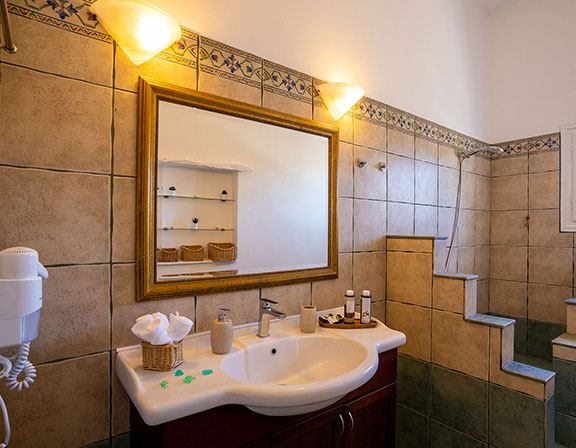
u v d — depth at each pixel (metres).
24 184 0.95
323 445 1.16
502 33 2.74
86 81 1.05
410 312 1.88
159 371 1.00
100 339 1.07
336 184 1.69
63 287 1.01
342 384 0.97
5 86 0.93
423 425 1.83
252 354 1.22
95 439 1.05
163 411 0.80
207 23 1.30
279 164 1.50
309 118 1.62
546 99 2.50
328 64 1.70
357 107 1.82
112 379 1.08
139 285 1.12
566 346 1.80
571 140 2.38
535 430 1.45
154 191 1.15
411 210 2.10
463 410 1.67
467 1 2.59
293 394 0.90
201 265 1.28
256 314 1.42
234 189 1.37
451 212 2.39
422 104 2.19
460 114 2.49
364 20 1.87
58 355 1.00
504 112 2.72
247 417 0.98
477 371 1.62
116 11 0.98
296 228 1.55
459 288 1.68
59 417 1.00
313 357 1.37
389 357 1.38
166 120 1.19
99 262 1.07
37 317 0.79
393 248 1.94
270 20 1.48
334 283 1.70
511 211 2.66
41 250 0.98
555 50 2.46
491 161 2.79
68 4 1.02
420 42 2.19
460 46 2.50
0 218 0.92
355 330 1.45
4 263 0.72
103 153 1.08
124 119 1.11
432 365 1.79
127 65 1.12
